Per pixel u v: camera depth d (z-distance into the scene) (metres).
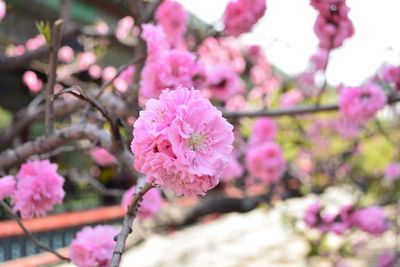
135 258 6.36
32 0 6.09
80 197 7.39
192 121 0.98
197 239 7.45
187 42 3.94
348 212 3.25
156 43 1.85
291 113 2.54
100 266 1.84
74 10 6.92
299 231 4.55
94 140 1.90
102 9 7.07
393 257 4.28
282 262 6.30
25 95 6.52
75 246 1.83
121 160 1.75
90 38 5.21
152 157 0.94
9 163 2.24
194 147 0.98
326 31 2.10
